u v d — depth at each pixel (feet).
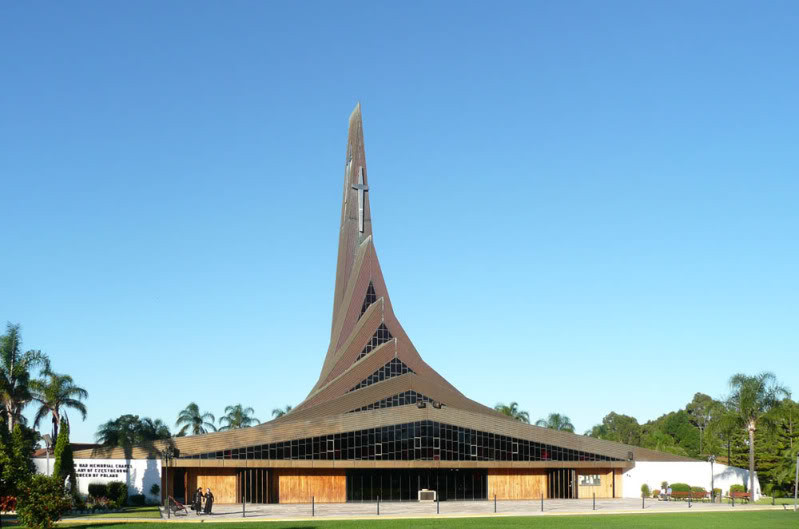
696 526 150.00
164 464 227.40
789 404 318.86
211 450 232.73
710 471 273.75
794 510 196.24
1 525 148.15
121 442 381.40
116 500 214.48
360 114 379.76
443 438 250.98
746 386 252.01
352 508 209.15
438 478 250.57
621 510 194.29
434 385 280.10
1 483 133.18
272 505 227.40
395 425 248.93
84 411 246.47
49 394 233.76
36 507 133.18
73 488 193.98
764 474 324.60
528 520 162.81
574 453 261.24
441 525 150.10
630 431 564.30
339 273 375.66
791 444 310.65
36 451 272.31
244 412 451.12
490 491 254.47
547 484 260.62
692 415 551.18
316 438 242.37
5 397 230.89
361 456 244.63
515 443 256.32
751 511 192.34
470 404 278.87
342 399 266.16
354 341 313.53
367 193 367.86
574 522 157.99
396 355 299.38
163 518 165.17
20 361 235.81
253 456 236.22
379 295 337.72
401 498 246.88
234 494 236.63
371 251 343.26
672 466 271.90
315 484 242.78
